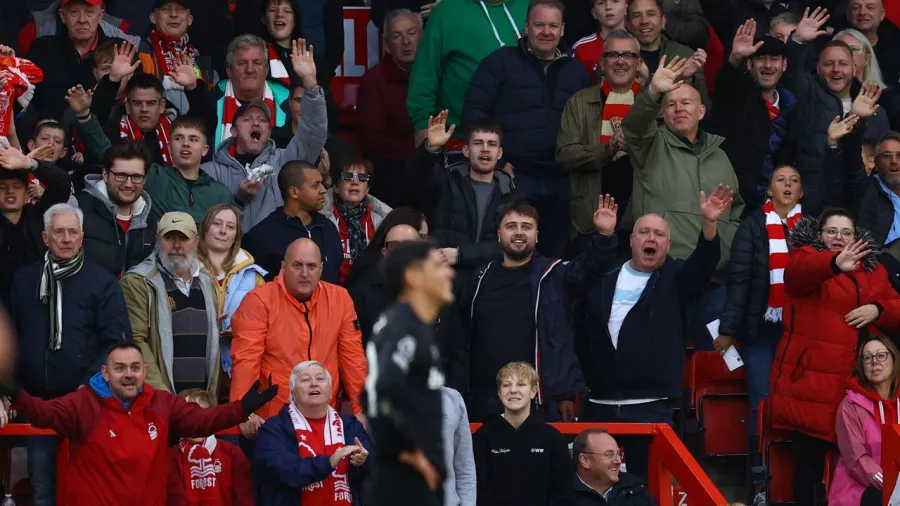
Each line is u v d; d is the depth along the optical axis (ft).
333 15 157.28
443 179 128.77
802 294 119.44
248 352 108.27
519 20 150.00
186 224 112.16
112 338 108.68
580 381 114.21
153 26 154.51
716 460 128.16
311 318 109.81
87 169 130.11
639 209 132.36
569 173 136.67
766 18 165.78
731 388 129.29
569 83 140.26
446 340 112.47
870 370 115.24
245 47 139.44
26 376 108.68
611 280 117.50
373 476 69.46
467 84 148.56
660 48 149.18
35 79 130.00
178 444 103.71
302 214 122.42
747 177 140.05
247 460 105.40
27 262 117.19
